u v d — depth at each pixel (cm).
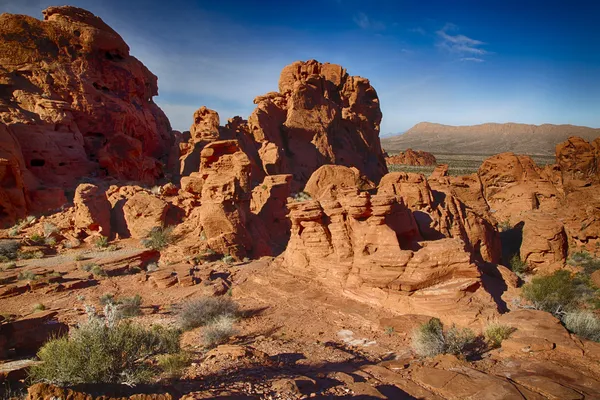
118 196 3425
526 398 698
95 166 4941
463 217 2717
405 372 888
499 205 4147
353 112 8675
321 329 1364
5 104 4525
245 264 2538
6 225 3250
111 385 682
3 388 704
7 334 1134
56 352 739
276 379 834
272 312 1554
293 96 7506
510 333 1056
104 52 6062
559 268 2859
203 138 5997
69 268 2294
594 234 3077
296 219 1858
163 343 968
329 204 1792
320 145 7388
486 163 4356
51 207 3741
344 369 951
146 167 5672
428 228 2189
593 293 2148
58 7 5838
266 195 4019
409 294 1453
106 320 827
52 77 5128
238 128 6712
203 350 1176
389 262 1534
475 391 738
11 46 5044
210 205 2819
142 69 7419
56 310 1641
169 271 2189
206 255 2603
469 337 1079
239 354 1036
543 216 3431
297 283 1788
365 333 1318
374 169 8538
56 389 566
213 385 794
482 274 1719
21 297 1827
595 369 823
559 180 3928
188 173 5728
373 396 718
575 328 1105
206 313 1509
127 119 5891
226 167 3403
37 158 4306
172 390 721
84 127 5262
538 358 888
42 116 4659
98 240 2866
